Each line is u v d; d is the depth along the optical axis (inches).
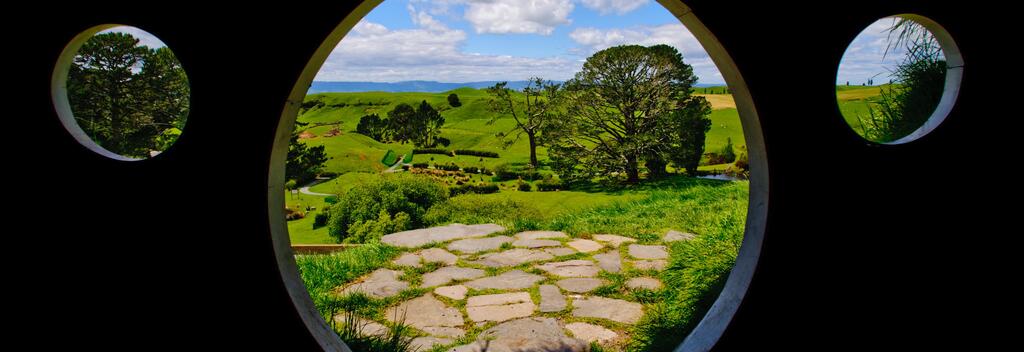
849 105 420.5
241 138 91.0
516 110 1325.0
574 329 163.0
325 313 173.8
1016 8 92.1
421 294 196.1
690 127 823.1
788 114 92.0
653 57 768.9
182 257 93.3
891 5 90.9
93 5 89.1
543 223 305.3
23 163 91.6
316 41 89.8
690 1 90.3
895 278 96.3
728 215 226.8
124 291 94.3
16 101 90.4
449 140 1964.8
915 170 94.2
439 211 428.8
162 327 94.8
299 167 1163.3
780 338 97.4
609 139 855.7
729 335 98.1
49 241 93.1
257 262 93.3
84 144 92.7
